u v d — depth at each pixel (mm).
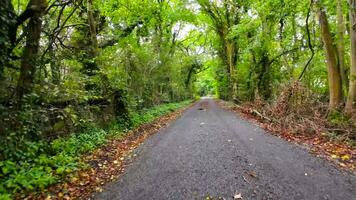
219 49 39188
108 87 12508
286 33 23078
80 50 12125
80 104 10422
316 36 20750
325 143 8695
